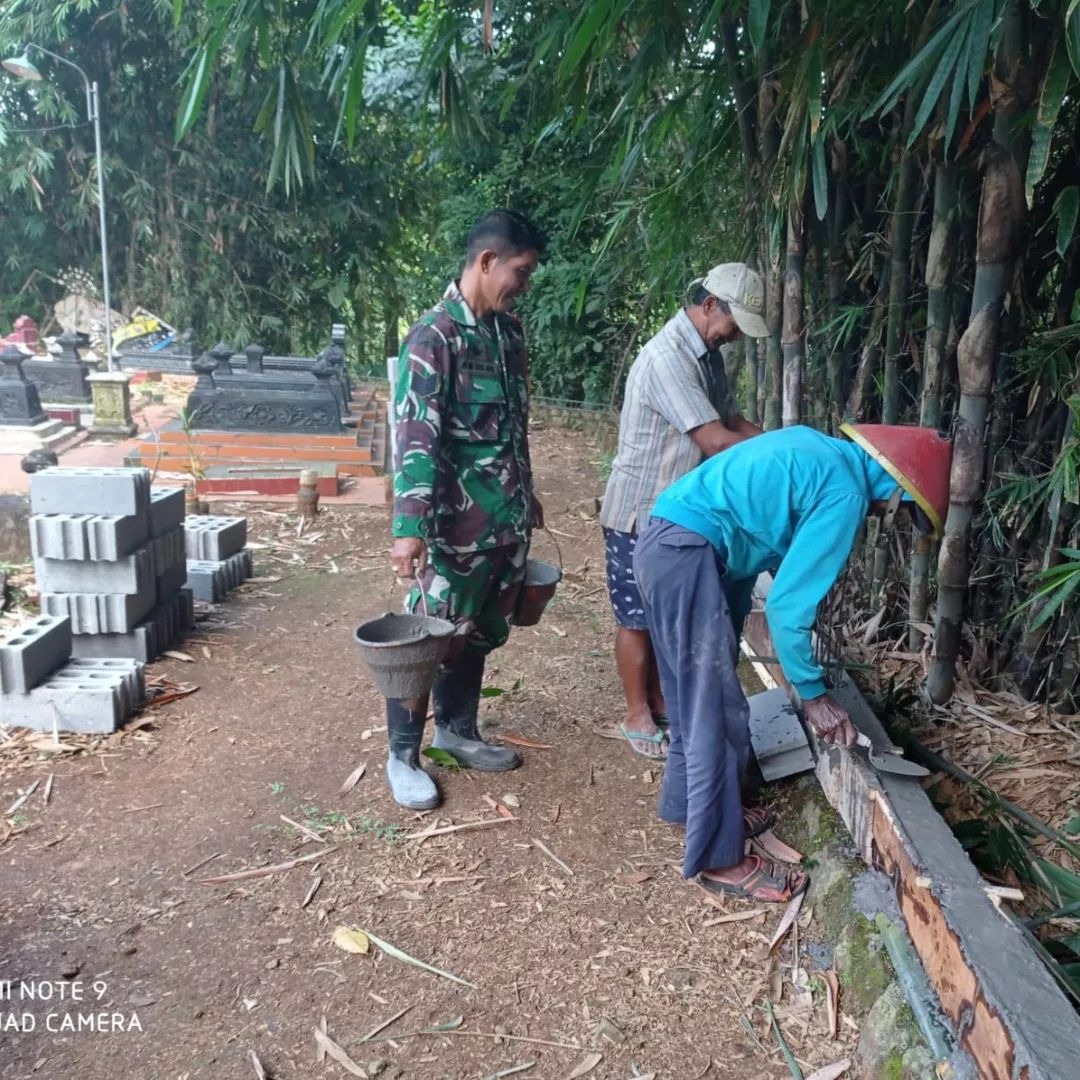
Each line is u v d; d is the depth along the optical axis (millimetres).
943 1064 1758
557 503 6805
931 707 3186
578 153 9070
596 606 4762
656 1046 2041
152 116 12305
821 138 2785
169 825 2770
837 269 3752
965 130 2729
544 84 4500
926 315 3381
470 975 2230
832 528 2219
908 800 2320
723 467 2406
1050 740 3023
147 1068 1945
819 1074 1963
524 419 2963
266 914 2412
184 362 10461
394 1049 2016
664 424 2947
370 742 3299
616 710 3607
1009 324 3049
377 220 12891
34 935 2303
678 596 2412
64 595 3645
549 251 9516
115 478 3646
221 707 3516
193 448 6816
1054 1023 1577
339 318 13695
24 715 3238
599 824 2854
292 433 7031
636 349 8633
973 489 2861
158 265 12602
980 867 2473
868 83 3090
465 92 4211
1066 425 2963
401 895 2502
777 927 2402
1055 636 3168
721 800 2453
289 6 3682
